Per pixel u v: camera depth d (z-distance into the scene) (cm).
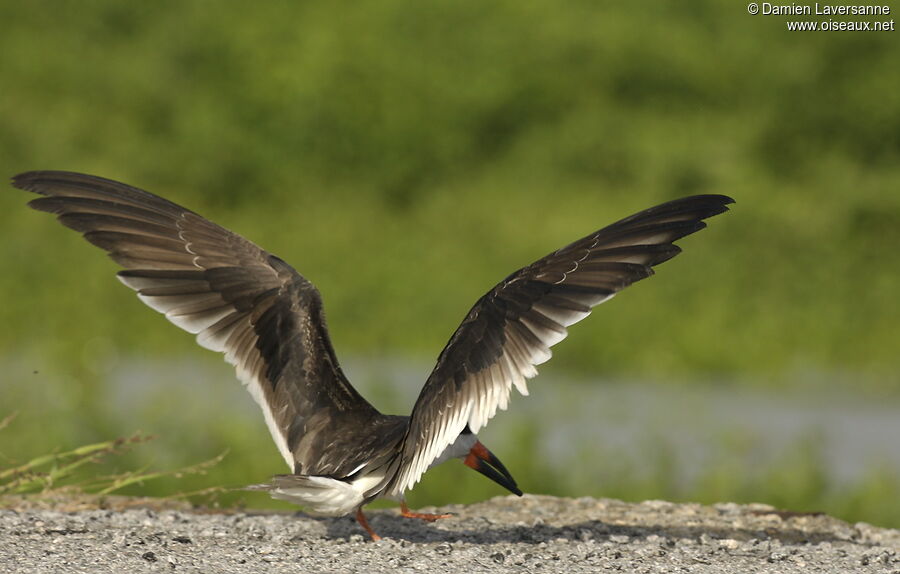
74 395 1094
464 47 2617
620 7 2667
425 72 2570
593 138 2406
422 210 2336
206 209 2378
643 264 489
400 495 539
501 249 2098
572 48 2575
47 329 1773
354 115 2520
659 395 1493
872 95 2461
